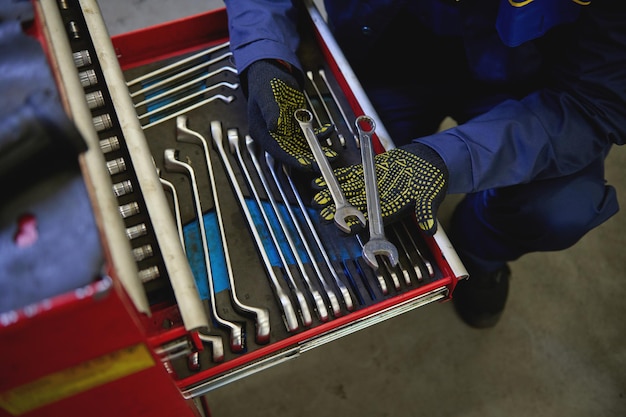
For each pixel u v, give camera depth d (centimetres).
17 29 59
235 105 109
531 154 106
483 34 112
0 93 55
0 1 61
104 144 80
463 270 89
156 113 107
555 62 113
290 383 146
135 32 111
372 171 97
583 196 122
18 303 46
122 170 80
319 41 117
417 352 151
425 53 138
